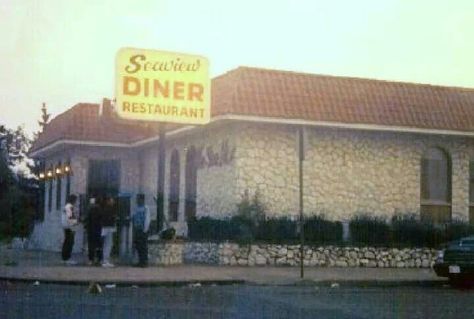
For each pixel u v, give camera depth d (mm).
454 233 25406
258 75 25391
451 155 28406
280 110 24719
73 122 31750
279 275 19891
